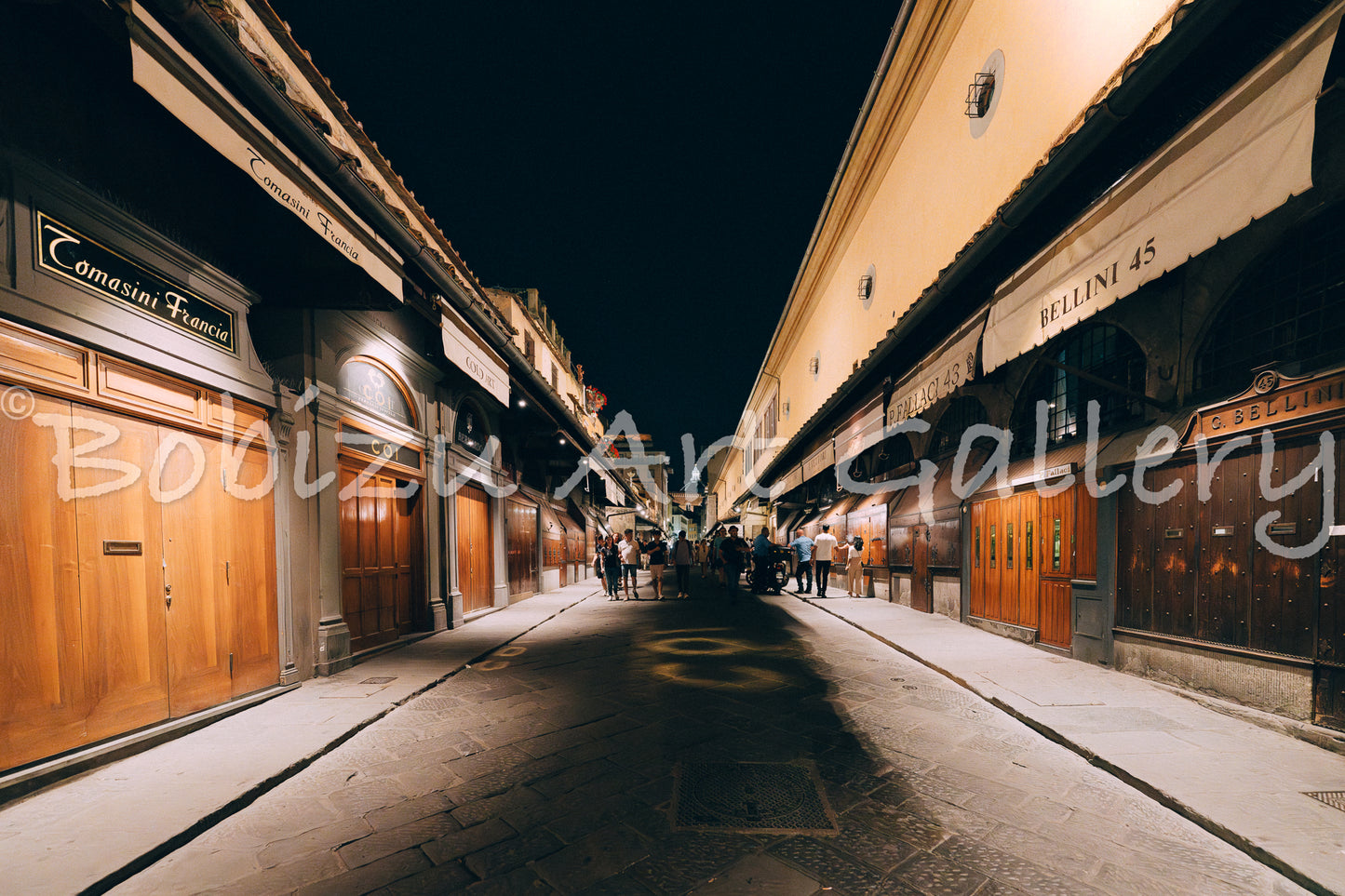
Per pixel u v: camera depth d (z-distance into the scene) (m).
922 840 2.57
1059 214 4.65
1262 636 3.92
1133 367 5.42
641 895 2.18
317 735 3.86
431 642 7.25
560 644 7.41
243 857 2.50
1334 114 3.40
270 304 5.06
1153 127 3.69
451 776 3.33
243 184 4.57
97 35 3.16
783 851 2.49
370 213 4.73
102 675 3.48
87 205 3.39
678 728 4.11
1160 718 3.99
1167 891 2.19
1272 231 3.92
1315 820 2.60
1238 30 2.91
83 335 3.37
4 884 2.20
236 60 3.16
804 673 5.68
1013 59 6.82
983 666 5.58
